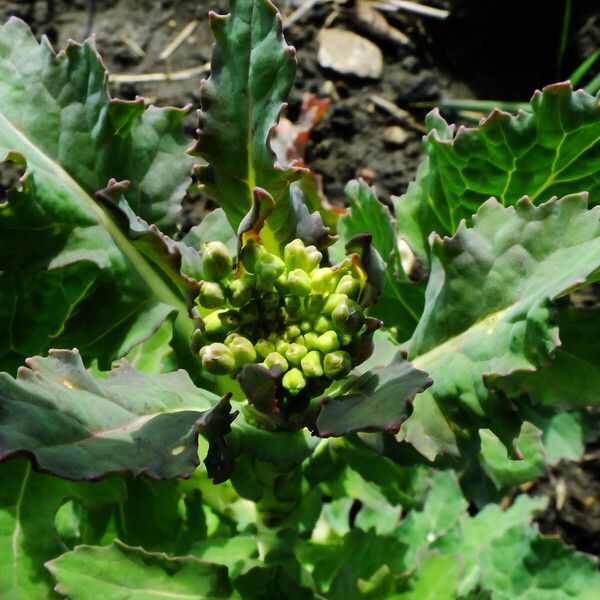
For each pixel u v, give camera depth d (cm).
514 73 59
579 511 50
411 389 22
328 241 27
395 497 36
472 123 57
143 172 31
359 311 24
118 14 57
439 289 28
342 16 58
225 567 28
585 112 29
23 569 26
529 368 24
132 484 33
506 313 26
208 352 24
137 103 29
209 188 28
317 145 56
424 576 32
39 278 29
